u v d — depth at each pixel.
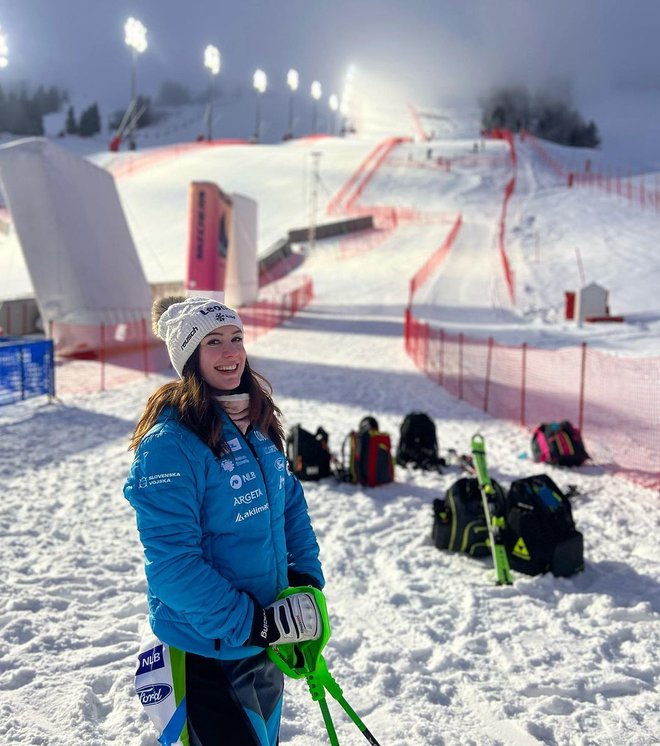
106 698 3.67
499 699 3.73
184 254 45.75
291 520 2.40
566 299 29.48
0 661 4.00
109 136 186.62
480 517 5.83
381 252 47.84
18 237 17.86
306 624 2.01
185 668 2.04
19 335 21.02
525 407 13.05
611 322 27.52
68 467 8.57
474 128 162.00
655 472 8.47
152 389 14.49
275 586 2.15
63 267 18.09
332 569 5.61
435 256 45.50
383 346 23.53
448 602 4.99
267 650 2.09
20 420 11.19
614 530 6.45
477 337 24.81
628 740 3.37
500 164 74.56
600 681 3.91
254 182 66.25
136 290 21.19
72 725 3.39
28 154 17.39
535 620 4.69
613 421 11.52
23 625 4.46
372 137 118.75
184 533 1.94
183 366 2.12
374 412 12.88
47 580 5.20
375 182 66.56
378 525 6.67
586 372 16.58
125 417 11.74
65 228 17.98
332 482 8.13
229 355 2.10
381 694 3.78
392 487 7.97
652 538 6.23
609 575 5.44
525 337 24.77
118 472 8.39
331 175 68.44
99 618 4.65
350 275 42.34
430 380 16.78
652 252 41.19
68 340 18.48
